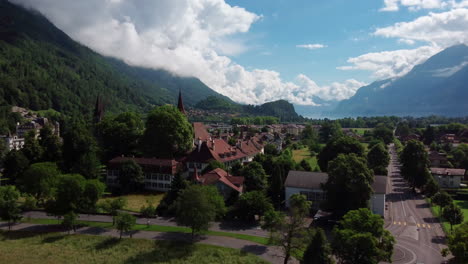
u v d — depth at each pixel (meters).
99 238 75.38
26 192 94.44
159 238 75.06
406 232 78.19
